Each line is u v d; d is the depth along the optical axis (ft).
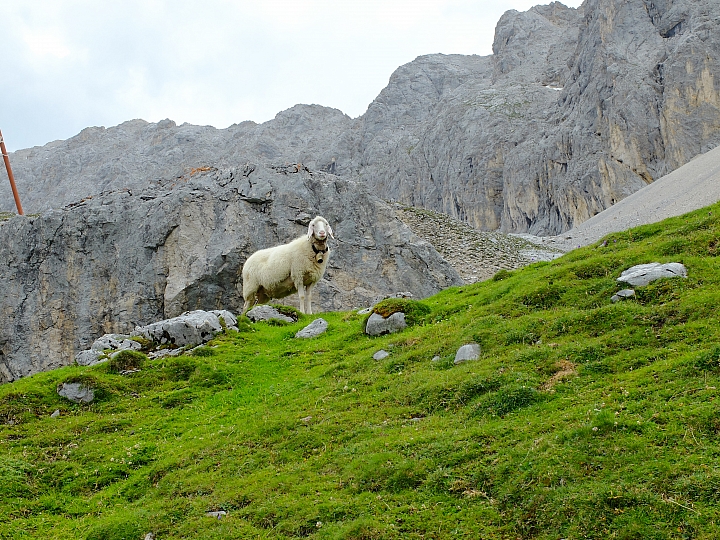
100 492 44.47
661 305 47.52
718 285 47.80
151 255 174.91
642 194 382.83
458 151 644.27
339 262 178.09
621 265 57.47
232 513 35.45
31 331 179.73
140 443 50.65
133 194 196.13
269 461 41.06
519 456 32.73
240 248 169.48
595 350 43.04
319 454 40.24
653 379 36.99
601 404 35.58
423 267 181.27
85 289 180.14
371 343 63.36
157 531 35.65
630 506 27.04
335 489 35.09
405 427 40.68
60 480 46.62
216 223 176.14
